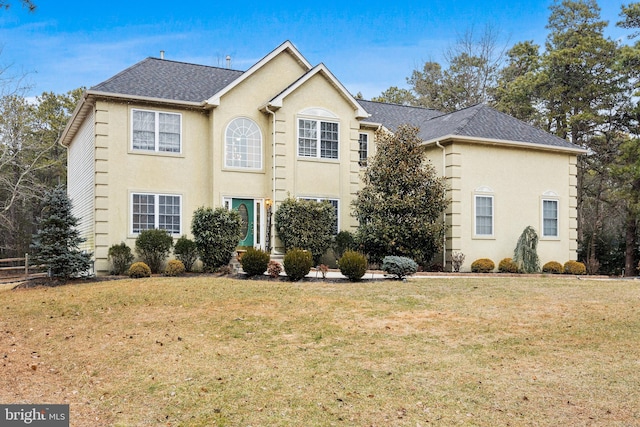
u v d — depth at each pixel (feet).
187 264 59.88
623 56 93.56
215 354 29.25
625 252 101.55
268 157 67.36
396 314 37.52
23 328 36.63
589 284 52.75
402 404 22.09
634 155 91.40
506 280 55.67
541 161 76.07
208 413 21.72
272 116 66.64
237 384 24.64
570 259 76.95
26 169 108.68
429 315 37.32
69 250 54.80
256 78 67.51
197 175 64.85
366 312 37.96
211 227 57.98
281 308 38.96
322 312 37.83
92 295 44.39
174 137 63.87
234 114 65.92
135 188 61.21
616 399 22.47
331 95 69.72
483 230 71.46
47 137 119.14
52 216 53.62
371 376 25.38
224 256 58.90
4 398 24.31
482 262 68.49
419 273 62.69
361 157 75.92
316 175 68.28
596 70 104.73
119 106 61.00
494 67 142.20
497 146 72.95
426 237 63.36
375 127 76.48
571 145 77.61
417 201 62.85
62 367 28.58
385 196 63.72
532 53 125.18
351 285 48.42
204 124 65.72
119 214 60.29
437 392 23.35
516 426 20.07
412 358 28.14
